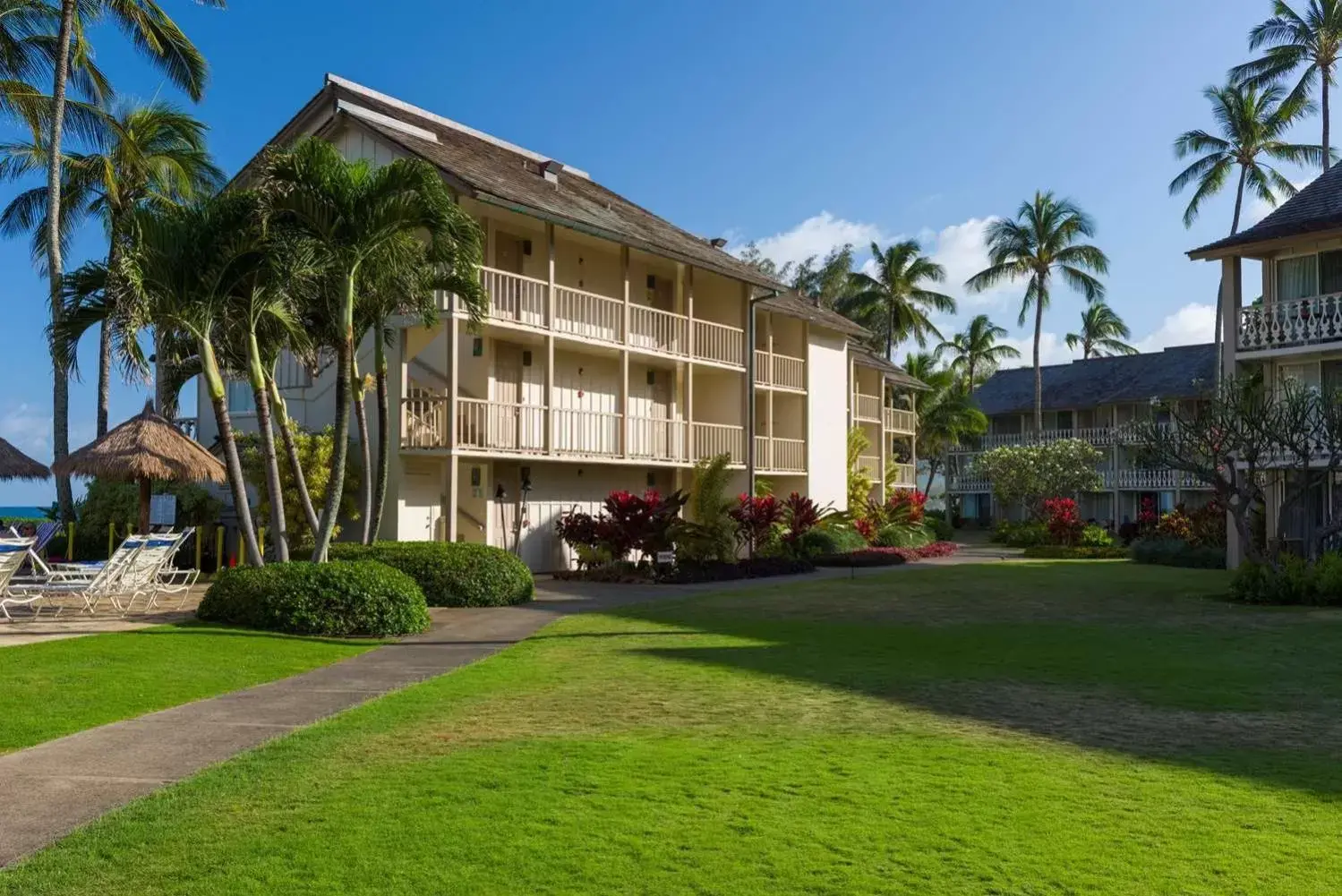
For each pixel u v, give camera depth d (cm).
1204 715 841
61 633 1209
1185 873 469
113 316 1311
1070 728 786
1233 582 1959
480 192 2094
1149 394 5481
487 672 1024
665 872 463
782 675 1022
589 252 2733
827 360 3675
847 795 587
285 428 1684
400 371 2175
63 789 589
